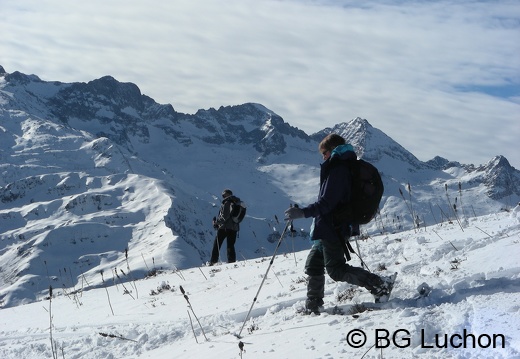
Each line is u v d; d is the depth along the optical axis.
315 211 6.93
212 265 16.39
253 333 7.25
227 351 6.71
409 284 7.69
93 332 9.84
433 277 7.73
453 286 6.70
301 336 6.33
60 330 10.55
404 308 6.44
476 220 12.23
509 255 7.66
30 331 10.94
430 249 9.98
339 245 7.09
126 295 13.05
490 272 6.95
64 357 8.75
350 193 6.98
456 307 5.89
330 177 6.92
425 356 4.95
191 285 12.52
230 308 9.40
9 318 12.95
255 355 6.14
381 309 6.70
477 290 6.39
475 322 5.32
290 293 9.16
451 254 8.98
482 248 8.70
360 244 12.71
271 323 7.57
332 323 6.46
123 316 10.64
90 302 12.95
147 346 8.41
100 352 8.68
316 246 7.48
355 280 7.01
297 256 13.44
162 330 8.89
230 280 12.19
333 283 9.00
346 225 7.06
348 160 7.01
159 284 13.57
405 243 11.22
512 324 5.11
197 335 8.30
